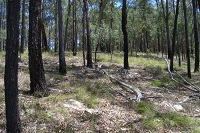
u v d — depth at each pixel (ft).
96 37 68.59
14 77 15.85
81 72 50.62
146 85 43.37
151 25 115.65
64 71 46.80
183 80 46.96
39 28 29.99
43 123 21.75
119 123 24.20
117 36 82.12
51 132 20.53
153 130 23.45
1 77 37.78
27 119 21.72
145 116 26.16
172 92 39.81
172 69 63.98
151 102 32.17
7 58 15.65
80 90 32.63
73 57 77.05
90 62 58.44
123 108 28.58
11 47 15.51
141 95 33.96
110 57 82.69
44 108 24.38
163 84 43.93
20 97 27.43
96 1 99.55
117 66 63.98
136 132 22.58
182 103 33.01
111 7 102.27
